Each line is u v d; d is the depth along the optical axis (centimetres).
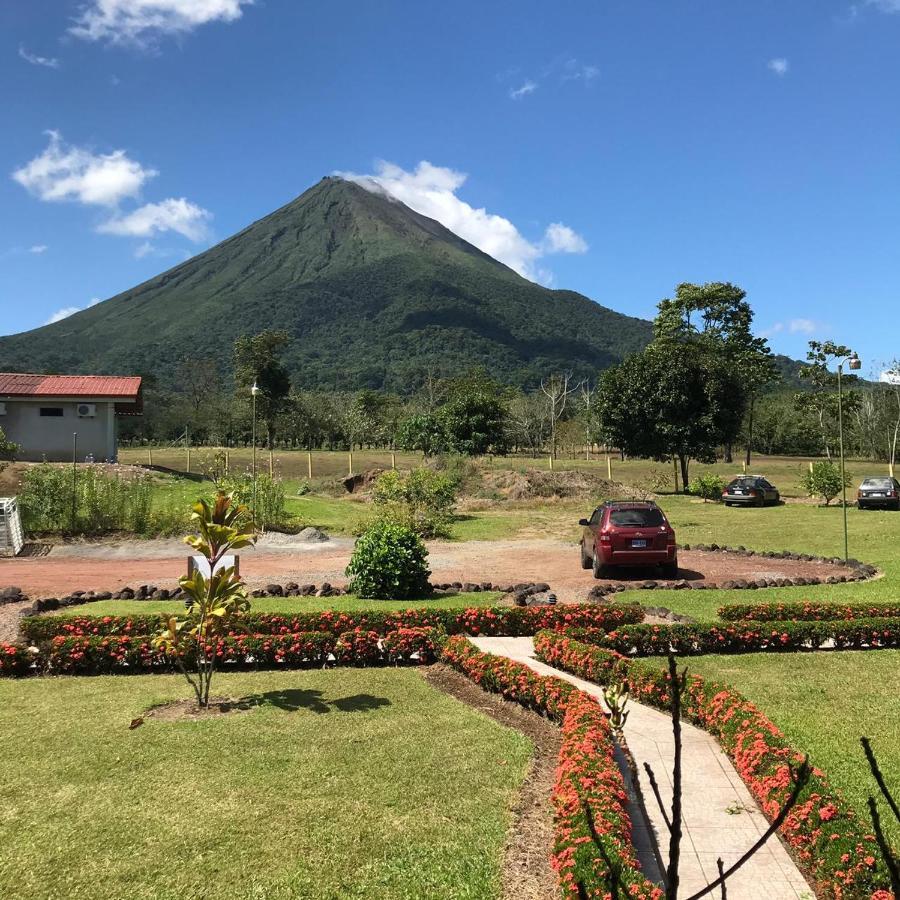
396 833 497
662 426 3972
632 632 1014
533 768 610
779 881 443
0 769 602
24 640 1031
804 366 5538
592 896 366
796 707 766
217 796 551
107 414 3694
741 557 1905
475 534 2450
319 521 2603
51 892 430
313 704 780
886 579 1514
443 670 927
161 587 1498
